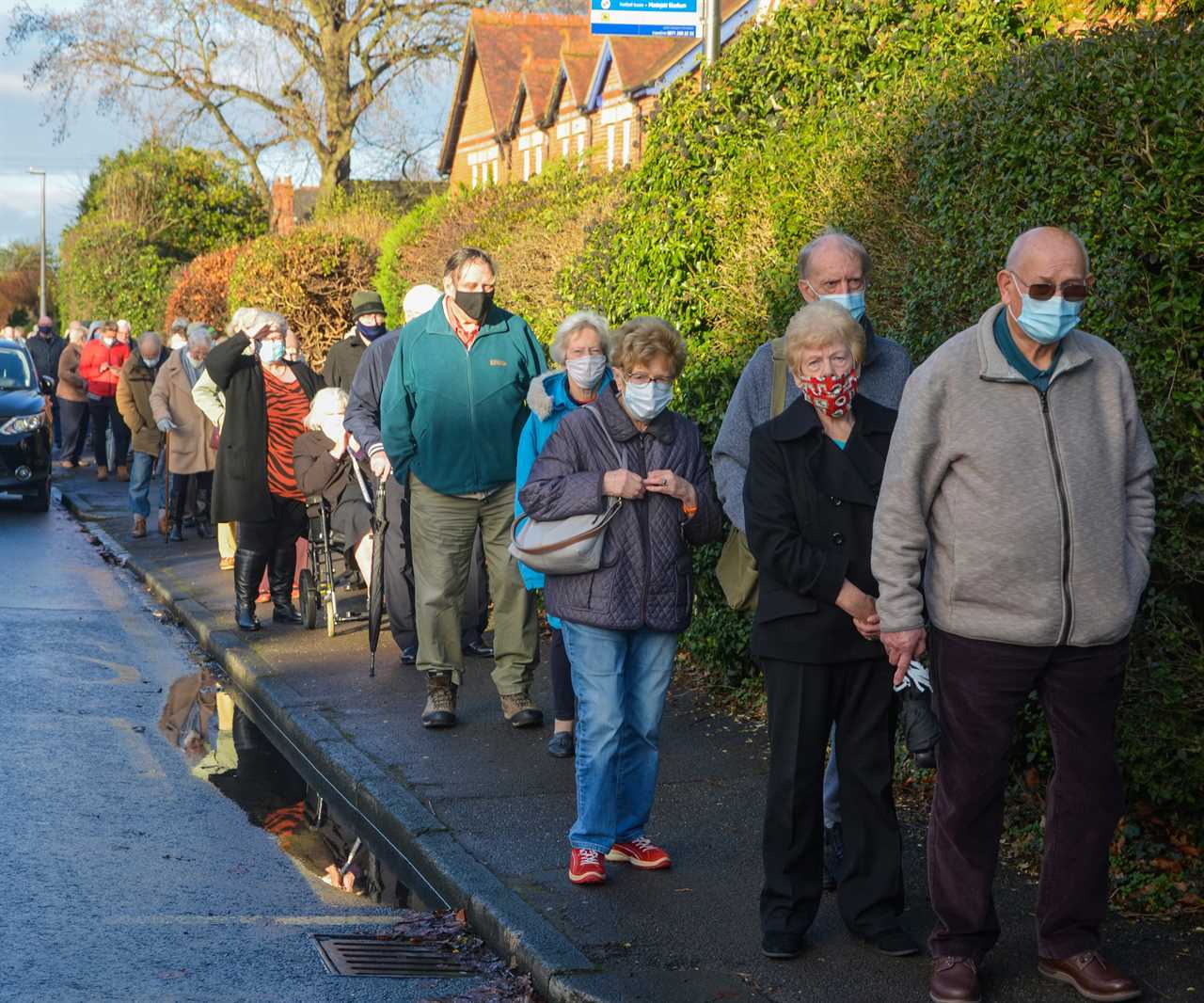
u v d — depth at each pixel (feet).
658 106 42.50
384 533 38.04
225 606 50.55
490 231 70.49
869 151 30.60
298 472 43.78
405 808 27.32
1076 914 18.70
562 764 30.37
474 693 37.04
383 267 86.94
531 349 33.42
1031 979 19.12
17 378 86.63
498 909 22.03
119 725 36.09
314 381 47.03
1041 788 24.27
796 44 36.55
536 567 22.74
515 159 181.88
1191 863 22.07
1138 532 18.29
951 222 25.20
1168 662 21.17
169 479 67.05
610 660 22.82
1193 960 19.61
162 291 190.49
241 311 44.57
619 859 24.07
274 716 36.45
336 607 45.98
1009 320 17.78
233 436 44.60
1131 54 21.20
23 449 82.12
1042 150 22.57
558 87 160.25
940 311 25.66
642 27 45.83
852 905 20.34
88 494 89.51
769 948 19.97
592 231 45.62
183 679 41.93
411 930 22.85
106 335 97.35
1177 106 20.16
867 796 20.16
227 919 23.24
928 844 19.06
